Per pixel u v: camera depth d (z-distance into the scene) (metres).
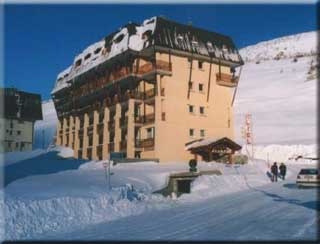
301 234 13.30
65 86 64.69
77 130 61.31
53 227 15.80
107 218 17.97
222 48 54.25
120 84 51.88
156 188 29.45
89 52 60.88
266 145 71.44
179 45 49.50
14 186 21.67
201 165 41.28
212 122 51.78
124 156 49.25
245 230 14.14
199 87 51.47
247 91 131.12
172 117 48.62
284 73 146.88
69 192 20.56
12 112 73.38
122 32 53.09
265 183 34.25
